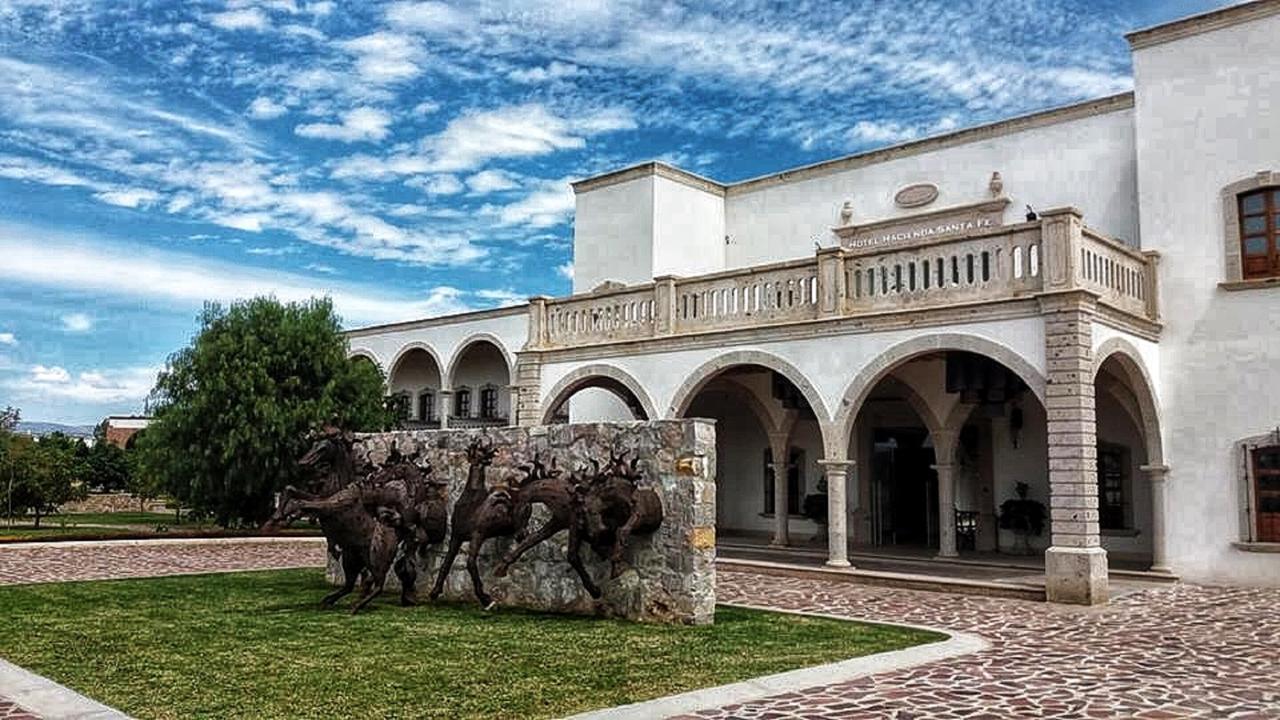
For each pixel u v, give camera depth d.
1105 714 7.81
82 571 17.97
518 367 23.12
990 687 8.73
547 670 9.09
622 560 12.36
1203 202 17.61
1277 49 17.02
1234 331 17.16
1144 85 18.42
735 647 10.39
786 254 24.80
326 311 29.20
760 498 26.19
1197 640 11.41
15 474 31.70
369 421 28.25
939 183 22.09
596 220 26.58
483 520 12.72
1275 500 16.66
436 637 10.82
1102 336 15.85
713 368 19.62
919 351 16.78
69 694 8.02
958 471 22.58
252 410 26.64
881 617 13.24
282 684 8.43
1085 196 19.94
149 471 27.86
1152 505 18.14
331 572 16.17
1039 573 17.84
